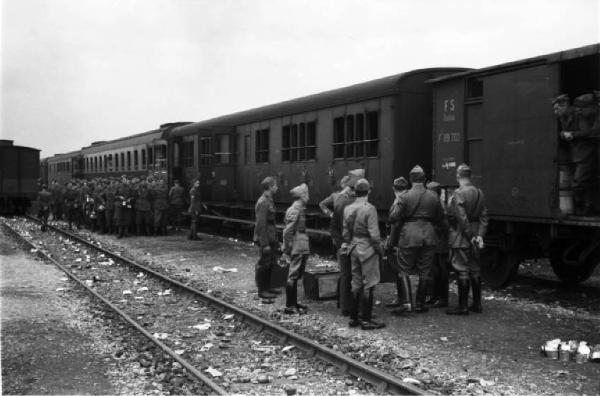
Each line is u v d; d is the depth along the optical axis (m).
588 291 9.95
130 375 6.06
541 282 10.88
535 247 10.00
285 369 6.16
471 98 10.38
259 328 7.67
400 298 8.59
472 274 8.39
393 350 6.71
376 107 12.42
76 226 24.81
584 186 8.62
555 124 8.62
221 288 10.74
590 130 8.25
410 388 5.20
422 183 8.30
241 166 19.30
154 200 20.67
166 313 8.87
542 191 8.86
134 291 10.63
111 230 21.28
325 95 14.37
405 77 11.90
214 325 8.11
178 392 5.53
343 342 7.06
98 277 12.05
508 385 5.55
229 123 19.80
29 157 33.69
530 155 9.04
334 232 8.58
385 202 12.15
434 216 8.35
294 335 6.93
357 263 7.68
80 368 6.29
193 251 16.23
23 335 7.60
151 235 20.88
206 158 20.48
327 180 14.27
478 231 8.30
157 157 23.91
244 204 19.39
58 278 11.95
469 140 10.47
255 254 15.45
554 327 7.61
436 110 11.21
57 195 28.41
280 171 16.67
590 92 9.81
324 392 5.52
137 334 7.57
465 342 6.99
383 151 12.19
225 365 6.34
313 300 9.50
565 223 8.50
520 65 9.15
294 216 8.57
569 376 5.77
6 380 5.89
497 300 9.37
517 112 9.25
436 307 8.88
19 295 10.20
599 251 9.45
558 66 8.55
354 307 7.75
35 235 21.17
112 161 30.14
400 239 8.39
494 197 9.72
